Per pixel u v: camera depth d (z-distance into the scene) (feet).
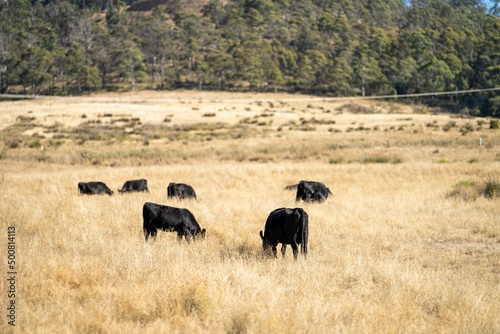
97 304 27.32
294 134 223.92
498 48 501.97
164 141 210.59
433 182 83.56
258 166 117.50
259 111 321.32
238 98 463.42
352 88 520.42
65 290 29.73
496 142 167.63
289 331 24.13
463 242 45.68
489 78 451.12
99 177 102.27
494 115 418.51
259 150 169.07
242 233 46.83
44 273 32.40
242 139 211.82
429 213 56.44
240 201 65.77
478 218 53.06
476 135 199.00
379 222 52.08
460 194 68.54
